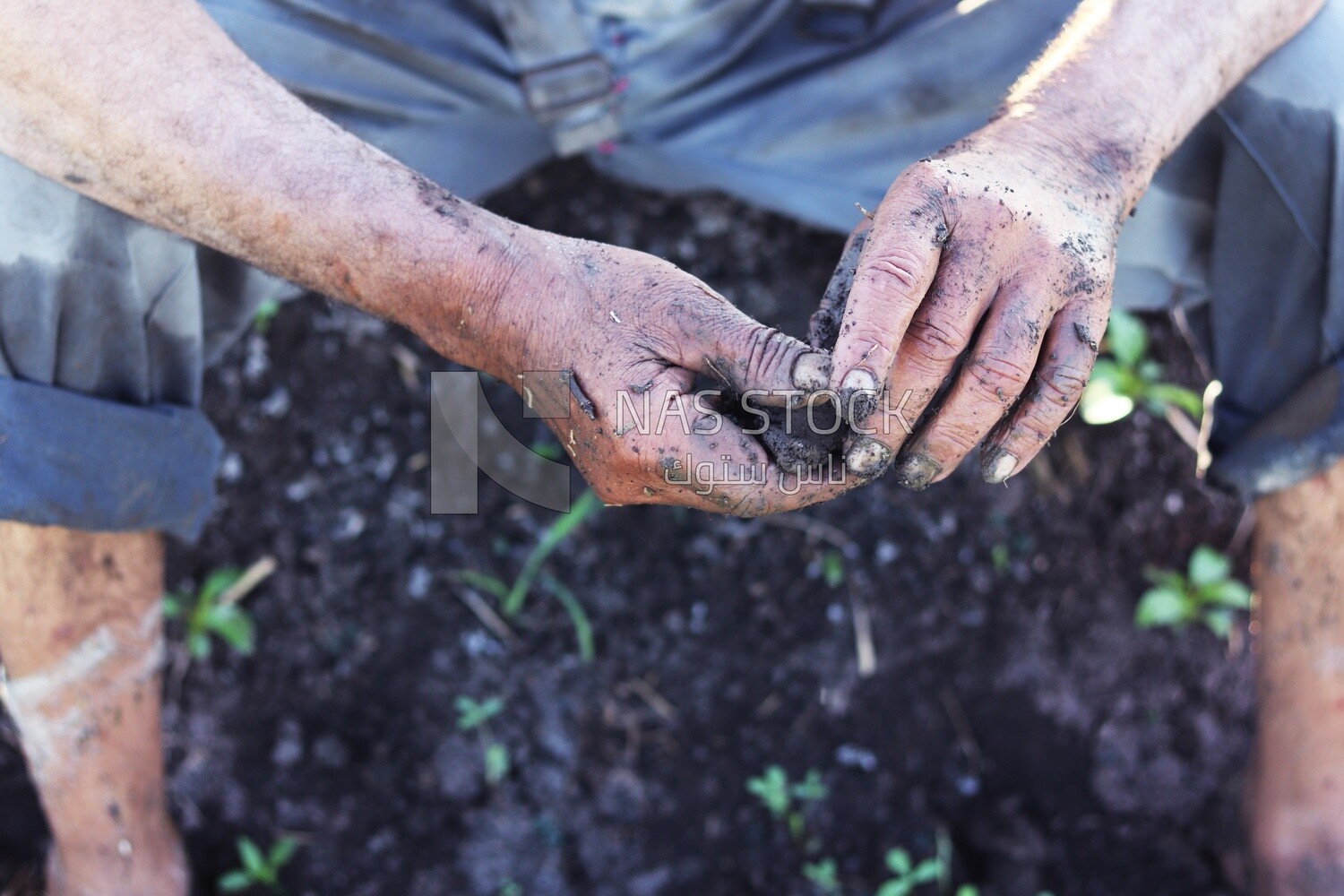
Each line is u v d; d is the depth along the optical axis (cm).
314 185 105
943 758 195
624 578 195
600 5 154
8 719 185
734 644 194
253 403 196
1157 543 199
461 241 105
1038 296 100
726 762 192
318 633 192
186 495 139
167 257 123
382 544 194
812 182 169
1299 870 150
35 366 119
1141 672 197
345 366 197
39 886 186
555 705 192
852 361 92
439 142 161
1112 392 195
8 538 129
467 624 193
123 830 154
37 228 112
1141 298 166
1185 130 119
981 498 198
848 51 155
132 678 149
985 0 143
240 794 189
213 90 106
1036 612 197
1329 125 124
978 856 194
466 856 189
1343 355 131
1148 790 196
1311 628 144
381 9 144
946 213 98
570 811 190
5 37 101
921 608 196
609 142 172
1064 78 117
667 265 105
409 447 196
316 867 188
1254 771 157
